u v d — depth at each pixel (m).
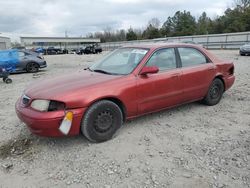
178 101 4.95
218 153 3.67
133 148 3.85
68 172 3.29
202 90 5.35
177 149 3.81
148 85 4.36
